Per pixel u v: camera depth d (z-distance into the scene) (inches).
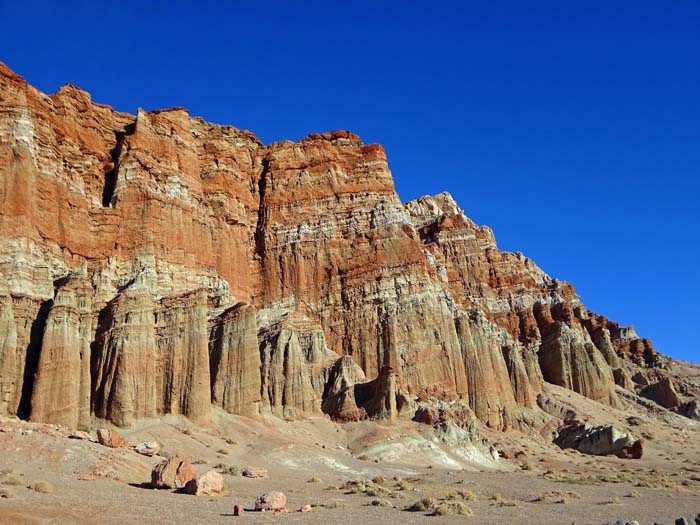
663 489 2297.0
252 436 2623.0
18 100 2967.5
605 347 5625.0
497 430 3809.1
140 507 1233.4
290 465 2322.8
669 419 4776.1
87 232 3120.1
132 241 3257.9
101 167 3457.2
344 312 3900.1
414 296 3922.2
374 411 3117.6
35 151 2962.6
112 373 2571.4
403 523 1223.5
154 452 1904.5
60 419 2309.3
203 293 2881.4
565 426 4097.0
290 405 3125.0
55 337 2422.5
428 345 3809.1
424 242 5644.7
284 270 4003.4
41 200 2903.5
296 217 4185.5
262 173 4411.9
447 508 1396.4
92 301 2913.4
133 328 2664.9
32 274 2677.2
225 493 1544.0
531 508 1571.1
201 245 3644.2
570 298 6304.1
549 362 5027.1
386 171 4429.1
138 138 3518.7
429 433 2947.8
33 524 1018.7
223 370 2915.8
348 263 4040.4
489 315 4849.9
